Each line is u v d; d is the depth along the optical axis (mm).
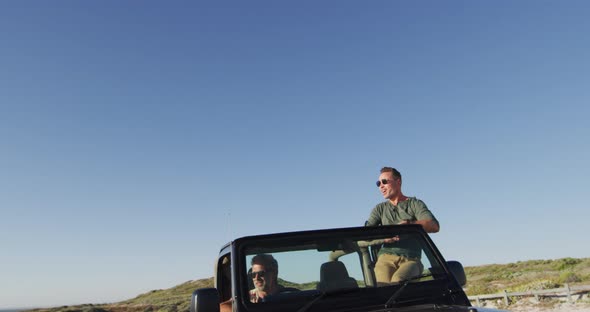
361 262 3922
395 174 5289
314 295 3596
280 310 3463
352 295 3629
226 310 4910
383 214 5391
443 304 3656
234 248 3709
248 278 3590
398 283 3781
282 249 3791
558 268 47188
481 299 27875
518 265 65125
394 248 4016
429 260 3986
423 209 4984
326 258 3863
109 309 72625
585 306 20594
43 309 72125
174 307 64312
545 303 23188
